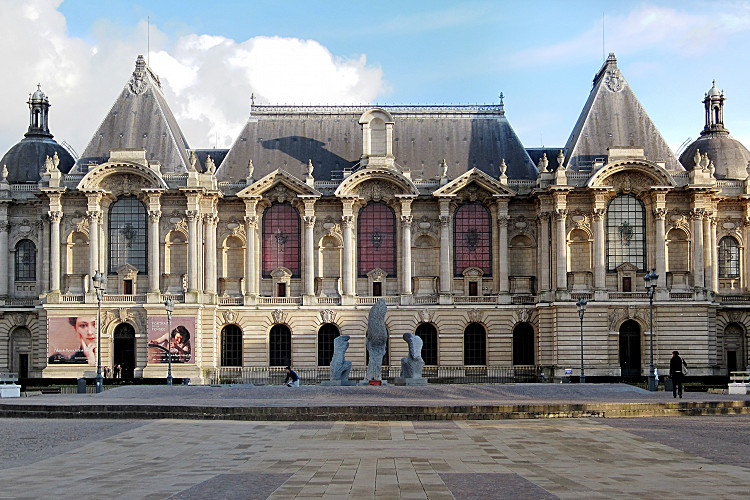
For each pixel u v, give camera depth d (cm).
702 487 3497
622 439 4975
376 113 11919
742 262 11938
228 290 11762
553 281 11438
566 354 11162
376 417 6134
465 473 3834
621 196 11500
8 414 6631
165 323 11156
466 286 11812
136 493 3425
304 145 12394
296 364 11594
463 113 12688
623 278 11350
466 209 11931
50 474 3941
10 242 11938
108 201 11544
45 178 11525
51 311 11231
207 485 3591
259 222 11850
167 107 12644
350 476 3753
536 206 11750
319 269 11788
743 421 5928
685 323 11144
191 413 6294
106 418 6431
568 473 3847
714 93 12688
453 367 11606
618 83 12238
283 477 3769
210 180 11619
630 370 11275
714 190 11262
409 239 11738
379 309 9238
